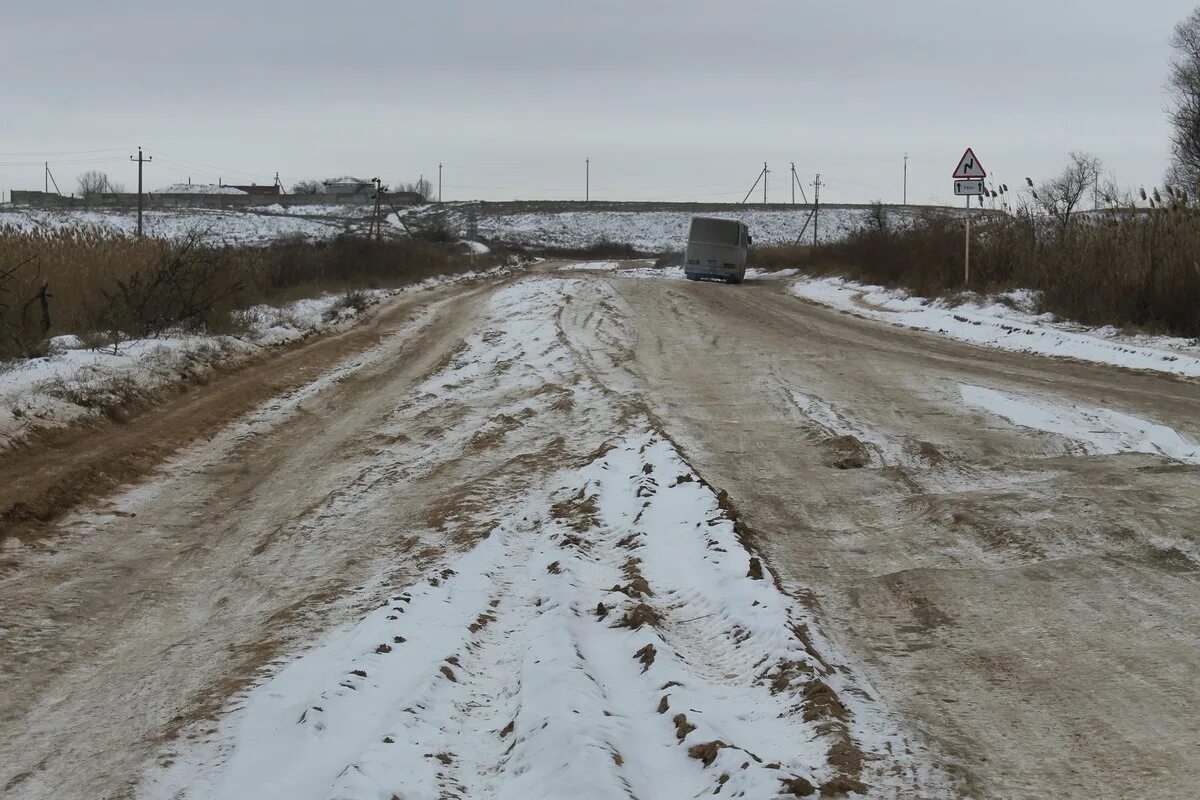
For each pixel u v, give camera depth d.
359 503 10.38
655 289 36.28
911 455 11.23
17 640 6.85
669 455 10.70
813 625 6.32
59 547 9.05
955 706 5.21
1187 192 24.56
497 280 50.47
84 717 5.68
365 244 48.38
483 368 19.20
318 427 14.71
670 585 7.13
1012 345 21.39
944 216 40.56
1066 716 5.05
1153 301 22.02
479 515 9.41
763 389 15.73
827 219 132.50
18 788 4.85
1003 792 4.30
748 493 9.94
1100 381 16.20
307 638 6.67
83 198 118.94
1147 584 6.97
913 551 8.05
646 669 5.53
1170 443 11.56
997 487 9.85
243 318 24.30
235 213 102.81
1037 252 29.41
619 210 143.50
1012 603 6.73
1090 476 10.00
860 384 16.14
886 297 32.97
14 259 20.44
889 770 4.44
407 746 4.65
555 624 6.10
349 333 26.42
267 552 8.88
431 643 6.02
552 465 11.36
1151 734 4.80
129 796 4.61
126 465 11.89
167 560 8.81
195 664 6.42
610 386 16.27
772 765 4.28
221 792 4.55
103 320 20.56
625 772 4.28
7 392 13.47
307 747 4.80
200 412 15.09
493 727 5.02
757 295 36.09
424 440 13.27
